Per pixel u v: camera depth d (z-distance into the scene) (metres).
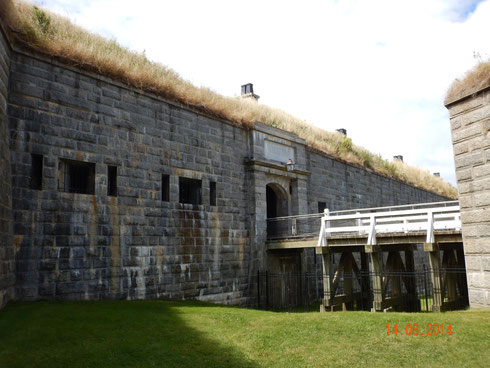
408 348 8.30
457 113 12.71
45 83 12.96
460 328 9.17
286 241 18.94
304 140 23.58
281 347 8.73
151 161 15.59
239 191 19.25
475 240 11.95
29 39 12.84
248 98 31.03
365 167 30.03
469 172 12.26
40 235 12.20
